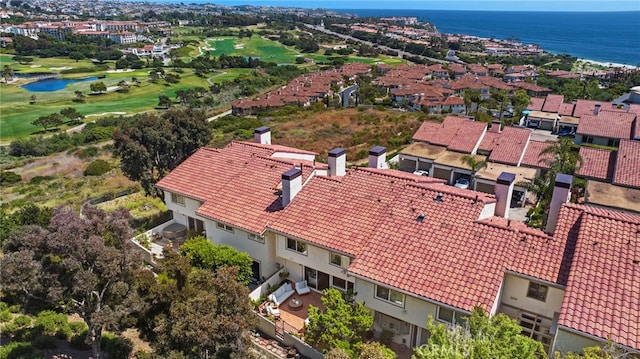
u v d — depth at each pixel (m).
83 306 19.55
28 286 17.61
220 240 30.84
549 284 20.55
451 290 20.70
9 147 91.50
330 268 26.39
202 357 18.41
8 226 34.97
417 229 24.38
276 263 29.61
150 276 23.33
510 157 51.59
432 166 53.38
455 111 106.19
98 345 20.86
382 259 23.02
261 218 28.44
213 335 17.28
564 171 45.91
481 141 56.78
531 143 54.94
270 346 23.70
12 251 18.61
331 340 21.47
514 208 45.12
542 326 22.22
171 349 18.78
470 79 135.75
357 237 25.25
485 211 25.91
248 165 34.25
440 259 22.34
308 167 32.00
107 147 85.00
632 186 41.34
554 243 22.17
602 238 20.72
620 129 63.66
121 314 19.25
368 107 104.81
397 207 26.28
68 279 18.05
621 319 17.39
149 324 23.14
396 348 23.59
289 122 91.38
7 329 23.84
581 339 17.48
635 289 18.34
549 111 85.94
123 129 42.56
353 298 23.95
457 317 20.66
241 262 27.17
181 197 34.31
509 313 22.81
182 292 22.89
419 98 112.69
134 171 40.78
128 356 22.56
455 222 24.31
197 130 44.12
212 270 26.89
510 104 101.12
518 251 22.20
